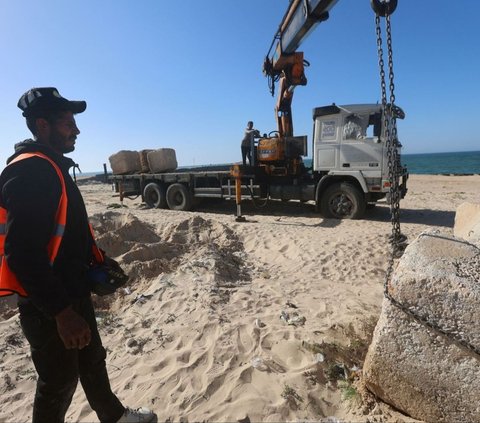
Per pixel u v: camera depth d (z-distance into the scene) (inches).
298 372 120.7
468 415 91.0
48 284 68.4
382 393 104.7
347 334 145.3
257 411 105.6
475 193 639.1
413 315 94.0
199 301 175.2
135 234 277.9
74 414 108.0
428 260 96.7
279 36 360.2
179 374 122.3
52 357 78.3
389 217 411.5
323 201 405.1
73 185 83.3
